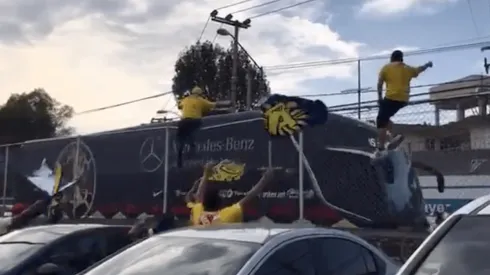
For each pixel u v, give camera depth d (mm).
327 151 11125
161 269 5695
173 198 13312
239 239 5863
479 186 14617
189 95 13227
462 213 4477
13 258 7973
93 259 8383
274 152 11656
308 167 11117
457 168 21562
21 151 17828
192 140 12969
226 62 47406
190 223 10977
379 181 10594
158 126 14055
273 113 10820
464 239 4250
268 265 5559
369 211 10680
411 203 10555
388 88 10844
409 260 4262
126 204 14461
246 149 12055
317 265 5953
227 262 5516
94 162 15445
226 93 47031
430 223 10852
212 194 10828
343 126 11242
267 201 11688
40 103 55719
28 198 17188
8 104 55375
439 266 4141
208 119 12828
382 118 10836
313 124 10609
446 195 16203
